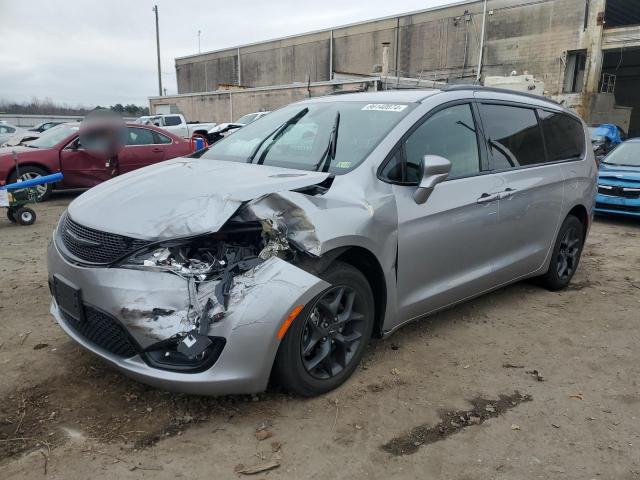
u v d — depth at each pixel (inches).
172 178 132.7
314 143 148.6
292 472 100.1
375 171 132.1
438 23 1391.5
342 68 1678.2
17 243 263.0
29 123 1525.6
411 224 135.2
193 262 107.7
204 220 109.6
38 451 102.4
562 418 121.3
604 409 125.6
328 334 121.6
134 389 124.0
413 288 141.0
